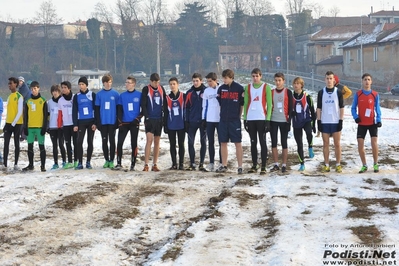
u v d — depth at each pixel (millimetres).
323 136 13484
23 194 10766
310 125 14883
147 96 14031
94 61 110562
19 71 104375
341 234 7988
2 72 100562
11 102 14992
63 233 8492
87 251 7738
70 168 14742
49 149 19094
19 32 112938
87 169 14141
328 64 89188
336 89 13344
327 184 11328
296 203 9844
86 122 14320
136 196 10750
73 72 97875
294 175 12492
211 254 7418
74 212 9539
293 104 13617
